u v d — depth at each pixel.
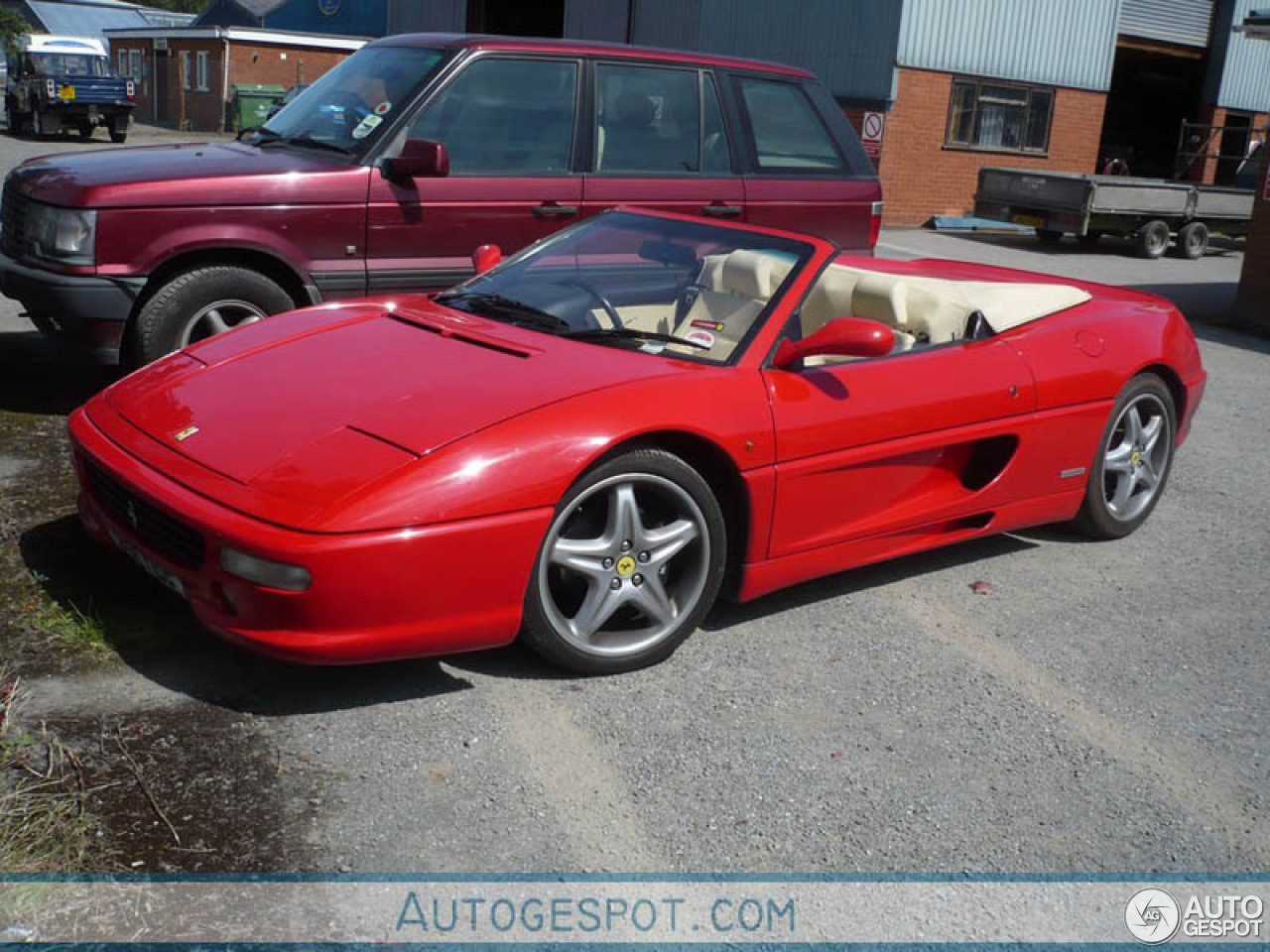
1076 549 5.03
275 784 2.87
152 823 2.67
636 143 6.38
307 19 42.66
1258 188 12.13
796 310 3.98
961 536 4.51
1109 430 4.85
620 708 3.38
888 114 20.27
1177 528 5.39
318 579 2.97
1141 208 18.47
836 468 3.92
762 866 2.74
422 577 3.09
